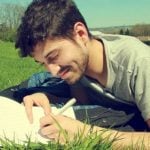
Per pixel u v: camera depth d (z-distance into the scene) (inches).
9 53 345.7
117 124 43.4
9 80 103.8
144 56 37.8
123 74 39.1
